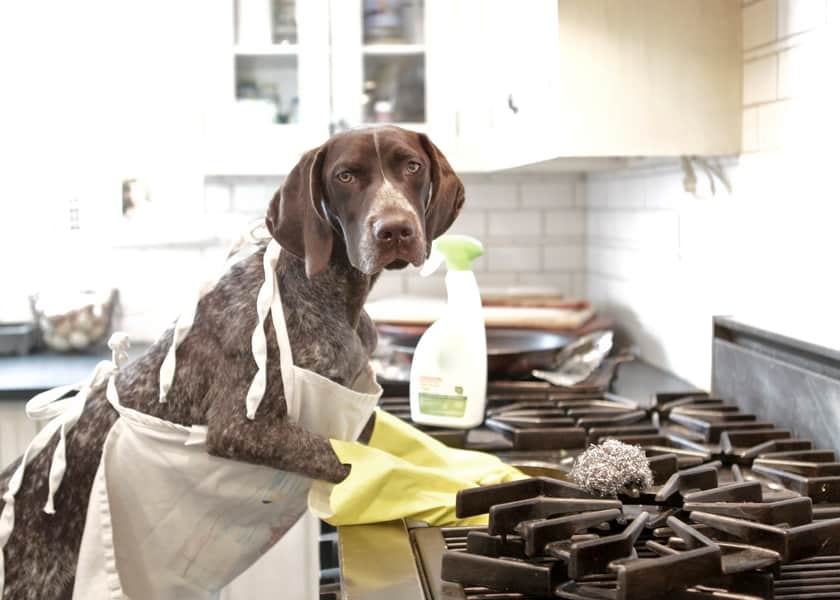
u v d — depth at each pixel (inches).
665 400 79.7
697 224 87.5
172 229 113.6
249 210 117.7
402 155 48.3
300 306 51.2
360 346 53.7
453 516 53.9
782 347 70.7
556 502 46.4
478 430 74.7
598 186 117.7
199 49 108.4
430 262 75.0
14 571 53.8
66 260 113.7
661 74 77.0
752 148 76.3
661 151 77.7
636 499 51.1
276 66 110.0
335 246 50.9
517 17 87.5
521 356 86.7
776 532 43.0
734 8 77.3
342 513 53.2
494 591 42.4
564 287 123.6
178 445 51.3
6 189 111.7
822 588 42.5
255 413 49.3
